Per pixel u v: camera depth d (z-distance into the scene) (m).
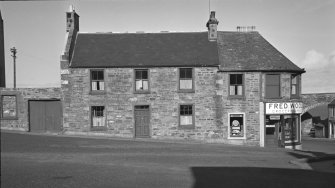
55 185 11.16
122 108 28.70
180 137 28.58
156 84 28.78
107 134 28.64
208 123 28.59
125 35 32.41
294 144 29.36
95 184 11.42
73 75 28.78
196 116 28.61
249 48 31.02
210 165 16.20
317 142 40.19
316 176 13.98
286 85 29.02
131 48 30.81
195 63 28.70
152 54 30.03
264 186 11.63
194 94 28.69
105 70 28.78
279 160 19.17
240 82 28.89
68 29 30.98
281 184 12.05
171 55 29.81
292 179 13.09
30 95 29.66
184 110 28.81
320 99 48.62
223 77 28.69
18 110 29.64
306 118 56.12
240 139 28.48
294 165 17.33
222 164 16.69
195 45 31.08
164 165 15.85
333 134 48.09
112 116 28.70
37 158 16.77
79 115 28.69
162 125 28.62
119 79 28.78
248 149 24.98
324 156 20.86
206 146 25.31
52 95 29.59
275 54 30.45
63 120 28.72
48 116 30.02
